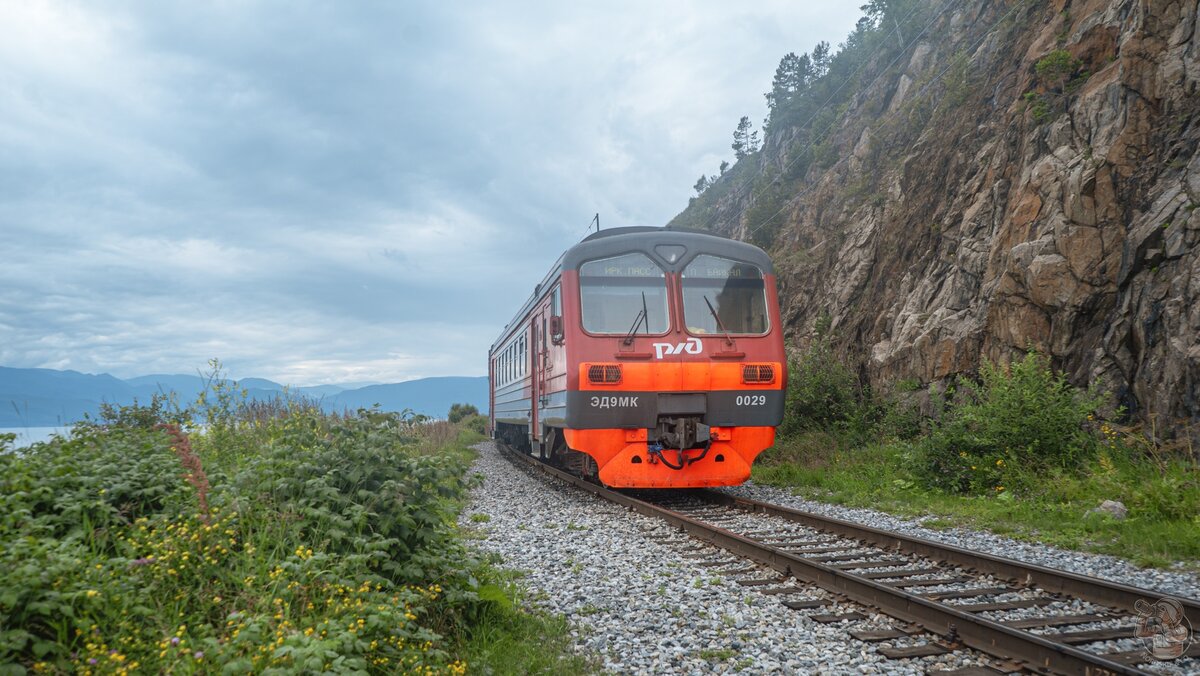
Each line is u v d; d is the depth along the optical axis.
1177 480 8.32
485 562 6.05
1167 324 10.19
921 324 16.22
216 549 4.13
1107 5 14.82
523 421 16.16
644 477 10.73
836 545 7.74
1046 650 4.09
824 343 18.22
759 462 15.09
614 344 10.67
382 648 3.84
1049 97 14.80
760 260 11.54
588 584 6.27
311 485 4.77
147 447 6.09
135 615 3.54
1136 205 11.58
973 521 8.88
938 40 39.03
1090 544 7.37
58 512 4.42
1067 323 12.02
